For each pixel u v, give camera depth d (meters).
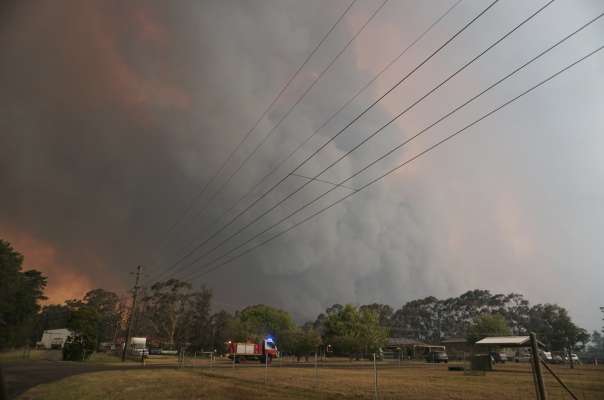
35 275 80.19
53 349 92.38
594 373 37.84
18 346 76.88
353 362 66.88
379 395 19.20
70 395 17.36
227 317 105.12
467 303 187.00
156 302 114.31
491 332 92.88
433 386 23.75
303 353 70.88
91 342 50.91
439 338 182.62
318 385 23.55
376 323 87.31
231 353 58.69
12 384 20.70
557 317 116.00
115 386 21.09
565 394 20.47
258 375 30.80
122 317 99.38
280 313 105.56
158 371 33.62
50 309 137.38
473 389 22.17
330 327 86.81
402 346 99.38
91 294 136.12
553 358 68.56
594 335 139.50
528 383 26.17
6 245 67.75
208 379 26.70
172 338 106.25
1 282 66.50
